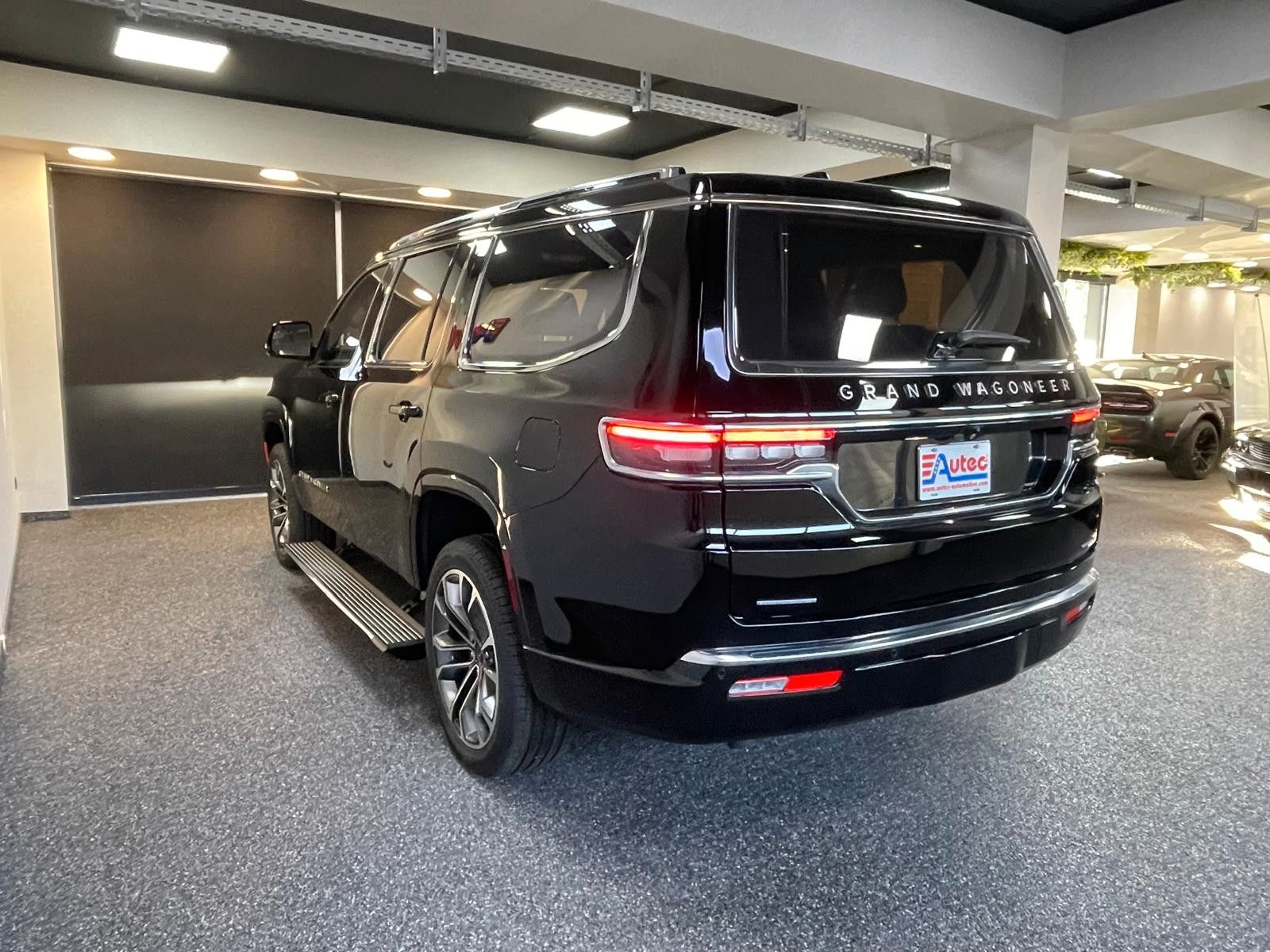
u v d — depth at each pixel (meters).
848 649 2.06
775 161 7.75
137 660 3.75
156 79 6.29
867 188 2.29
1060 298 2.68
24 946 1.98
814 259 2.16
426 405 2.97
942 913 2.14
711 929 2.08
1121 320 17.53
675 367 2.00
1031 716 3.29
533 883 2.25
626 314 2.18
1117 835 2.49
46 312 6.81
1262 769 2.88
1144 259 14.06
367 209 8.28
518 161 8.19
